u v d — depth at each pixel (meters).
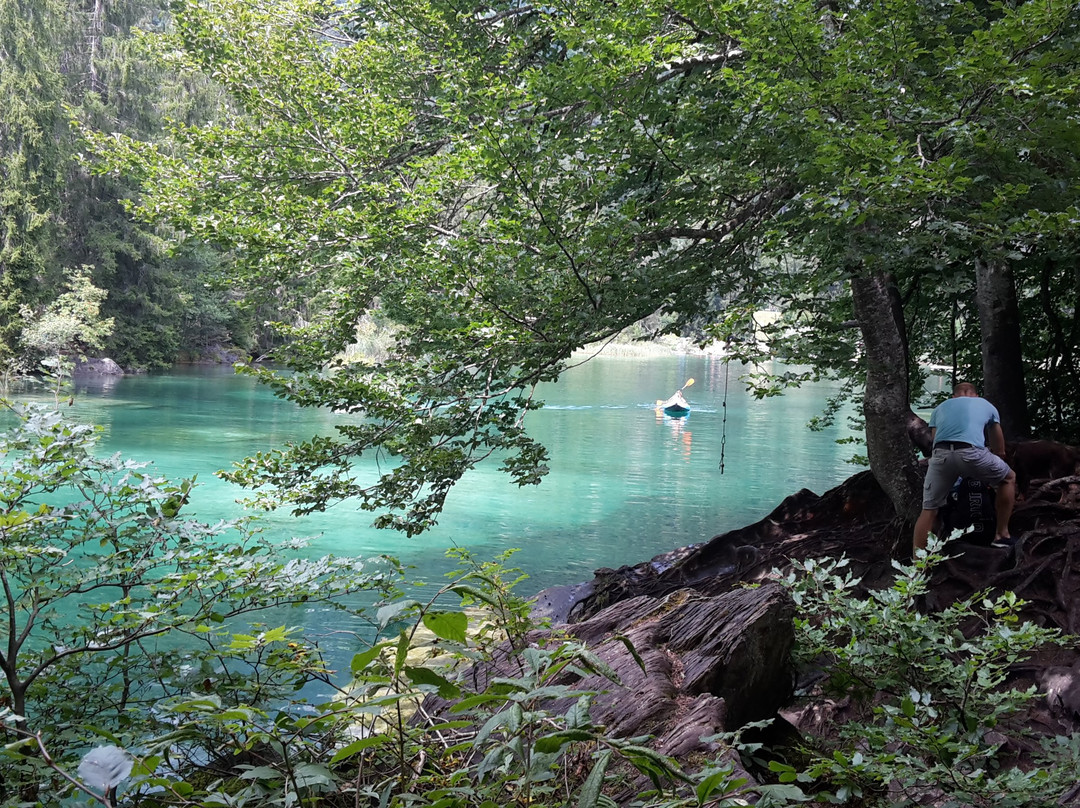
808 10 5.65
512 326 6.69
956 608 3.48
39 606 2.89
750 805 1.79
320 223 7.50
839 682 3.97
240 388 34.00
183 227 8.76
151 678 3.16
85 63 38.28
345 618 7.46
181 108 34.88
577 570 10.08
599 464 17.77
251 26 9.73
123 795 2.12
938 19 6.52
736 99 6.75
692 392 36.44
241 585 3.07
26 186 34.22
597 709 2.89
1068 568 5.98
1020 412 9.37
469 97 6.86
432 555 10.36
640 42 6.50
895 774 2.68
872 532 8.14
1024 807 2.69
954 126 5.06
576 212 6.87
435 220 7.74
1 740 2.58
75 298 36.12
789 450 20.12
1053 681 4.75
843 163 5.24
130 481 3.31
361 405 6.74
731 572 8.48
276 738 1.83
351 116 8.73
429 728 2.16
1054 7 4.83
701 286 7.23
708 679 3.11
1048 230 5.05
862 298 7.13
